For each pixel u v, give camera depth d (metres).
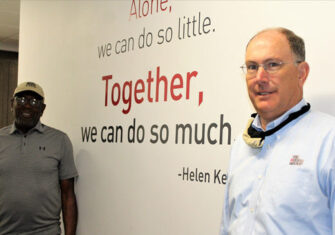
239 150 1.42
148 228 2.24
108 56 2.67
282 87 1.24
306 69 1.29
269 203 1.19
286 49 1.24
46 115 3.32
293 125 1.25
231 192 1.36
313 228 1.12
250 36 1.74
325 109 1.45
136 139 2.38
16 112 2.58
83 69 2.91
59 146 2.69
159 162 2.19
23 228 2.52
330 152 1.11
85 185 2.81
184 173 2.03
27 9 3.67
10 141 2.59
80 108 2.92
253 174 1.30
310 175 1.13
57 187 2.67
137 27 2.42
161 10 2.24
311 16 1.51
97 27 2.79
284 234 1.14
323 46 1.47
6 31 5.68
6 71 6.52
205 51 1.95
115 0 2.63
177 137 2.08
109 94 2.63
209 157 1.90
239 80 1.77
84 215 2.80
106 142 2.64
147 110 2.30
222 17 1.87
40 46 3.44
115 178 2.53
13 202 2.49
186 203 2.00
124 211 2.44
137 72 2.40
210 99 1.91
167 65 2.18
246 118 1.73
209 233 1.87
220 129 1.85
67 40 3.10
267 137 1.29
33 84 2.63
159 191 2.18
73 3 3.05
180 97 2.08
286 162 1.20
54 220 2.63
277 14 1.63
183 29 2.08
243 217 1.28
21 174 2.52
